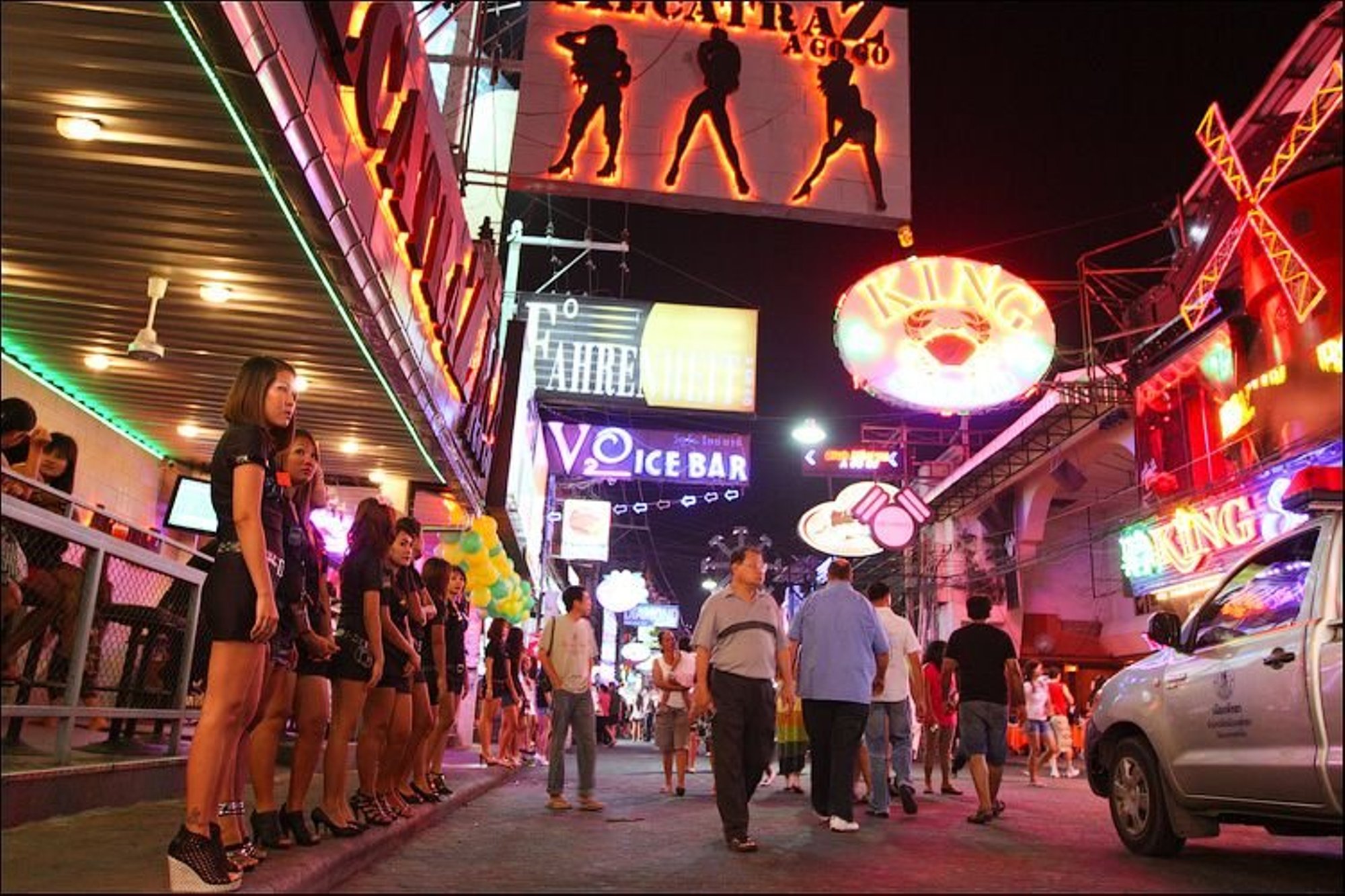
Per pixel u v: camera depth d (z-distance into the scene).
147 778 6.31
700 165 11.27
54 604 5.35
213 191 6.00
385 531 6.00
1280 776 5.20
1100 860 6.10
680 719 11.04
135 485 11.06
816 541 17.30
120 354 8.71
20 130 5.49
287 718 5.18
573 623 9.21
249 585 4.23
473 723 17.66
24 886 3.71
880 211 11.49
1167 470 22.08
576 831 7.38
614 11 11.60
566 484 27.14
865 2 12.20
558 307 20.83
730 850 6.34
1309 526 5.75
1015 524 30.89
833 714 7.50
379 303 7.65
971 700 8.41
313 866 4.60
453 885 5.01
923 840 7.00
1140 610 24.86
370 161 6.68
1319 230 17.48
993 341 13.55
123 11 4.49
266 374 4.50
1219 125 19.19
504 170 18.02
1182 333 21.58
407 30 6.83
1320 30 16.84
